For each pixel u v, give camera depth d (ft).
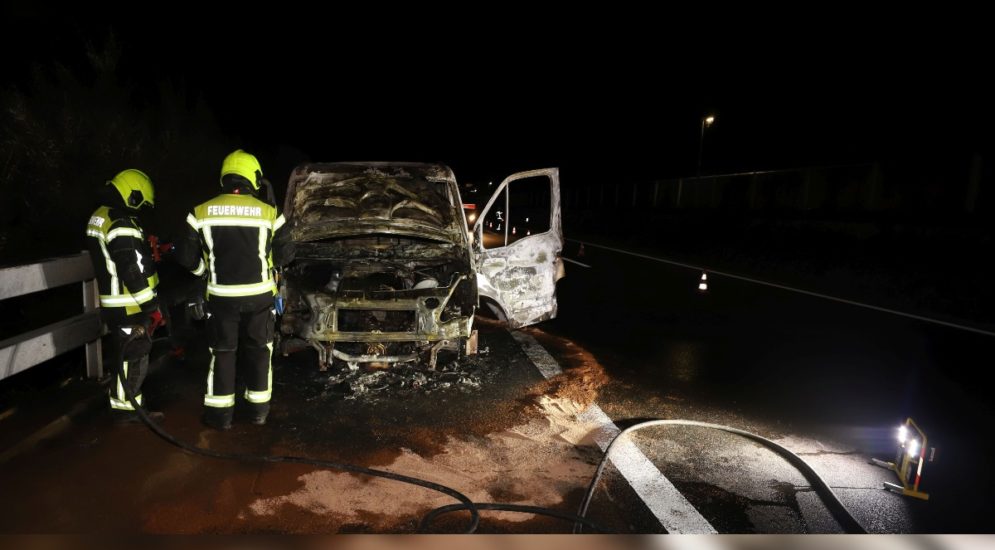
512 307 20.06
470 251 18.56
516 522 9.96
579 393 16.72
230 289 12.56
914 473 12.75
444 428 13.83
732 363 20.71
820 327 27.66
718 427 14.60
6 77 30.04
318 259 20.29
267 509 9.96
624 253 63.21
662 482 11.70
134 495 10.21
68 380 15.48
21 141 23.08
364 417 14.28
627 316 28.27
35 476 10.72
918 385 19.08
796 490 11.66
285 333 16.89
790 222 59.36
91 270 15.31
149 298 12.44
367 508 10.17
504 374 18.13
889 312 32.40
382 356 17.24
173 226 30.27
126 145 28.71
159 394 14.98
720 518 10.45
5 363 12.24
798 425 15.21
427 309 16.85
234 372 13.16
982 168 44.88
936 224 46.09
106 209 12.62
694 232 70.08
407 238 21.81
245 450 12.19
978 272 37.45
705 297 34.99
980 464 13.38
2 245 20.34
